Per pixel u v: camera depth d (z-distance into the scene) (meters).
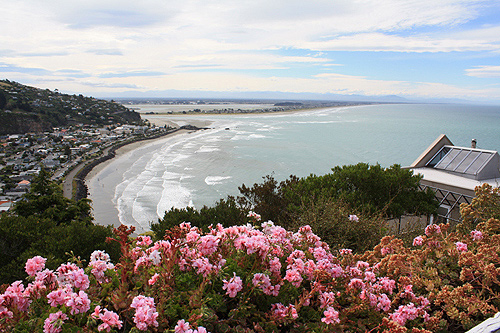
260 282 2.75
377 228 7.00
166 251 2.84
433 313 3.15
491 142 91.12
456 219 13.37
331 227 6.99
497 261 3.59
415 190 13.41
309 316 2.93
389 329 2.71
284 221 9.66
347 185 12.95
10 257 8.95
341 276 3.49
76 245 9.35
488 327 2.31
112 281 2.82
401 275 3.57
